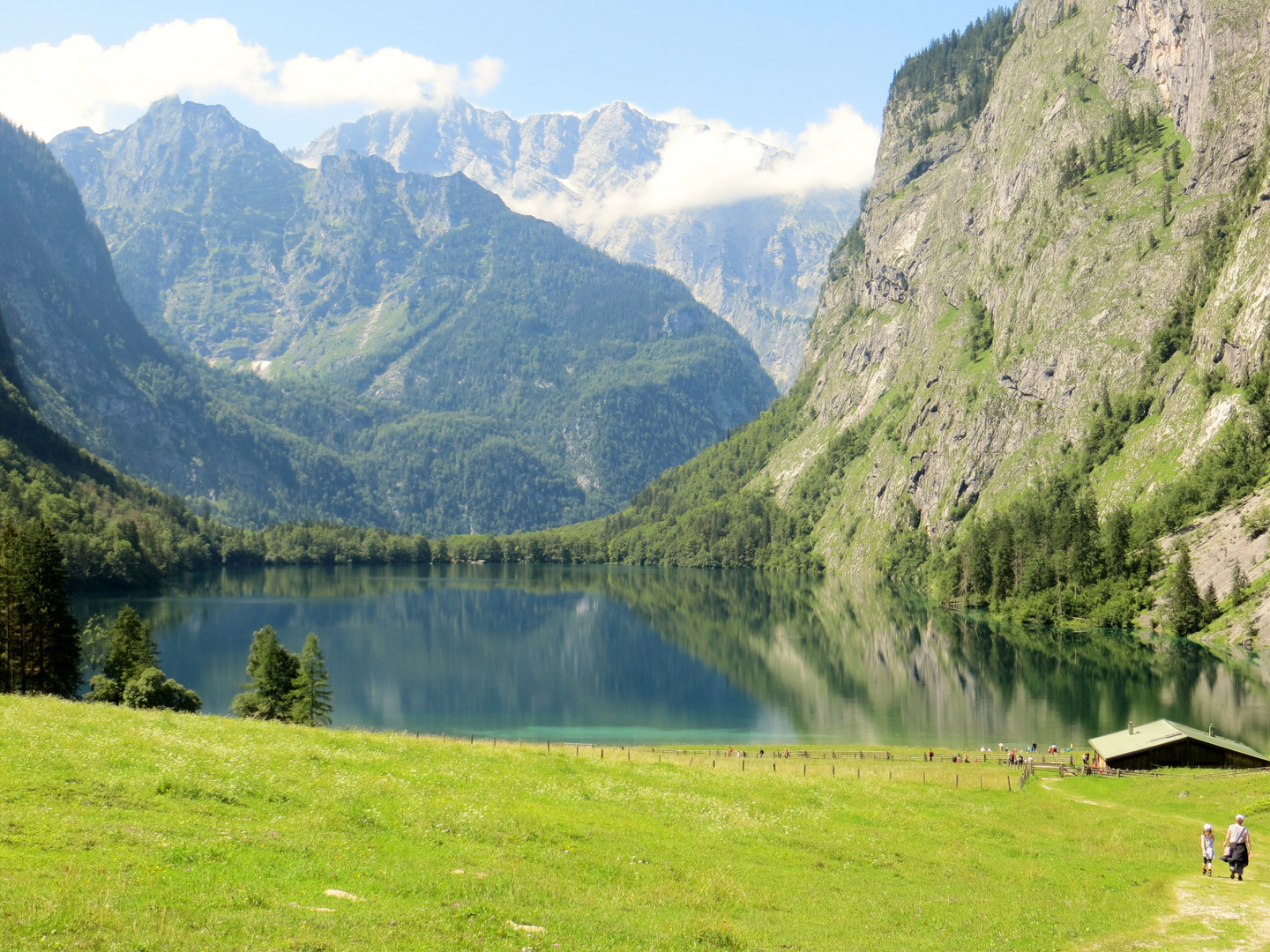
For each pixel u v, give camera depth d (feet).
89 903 87.97
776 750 417.28
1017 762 373.20
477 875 120.98
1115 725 468.34
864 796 233.76
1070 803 263.90
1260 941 131.03
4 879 91.86
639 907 120.26
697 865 147.13
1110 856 192.24
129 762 145.18
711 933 110.83
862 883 152.46
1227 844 171.53
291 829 128.57
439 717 533.96
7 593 355.77
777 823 187.62
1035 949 122.83
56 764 136.46
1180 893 159.12
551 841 145.89
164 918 87.97
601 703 573.33
